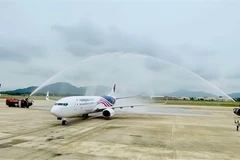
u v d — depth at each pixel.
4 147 21.44
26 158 18.02
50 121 40.34
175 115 60.50
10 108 69.06
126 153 20.22
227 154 21.27
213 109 92.50
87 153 19.86
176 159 19.02
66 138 26.02
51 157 18.42
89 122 41.03
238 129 37.53
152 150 21.66
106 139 26.06
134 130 33.12
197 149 22.73
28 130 30.92
